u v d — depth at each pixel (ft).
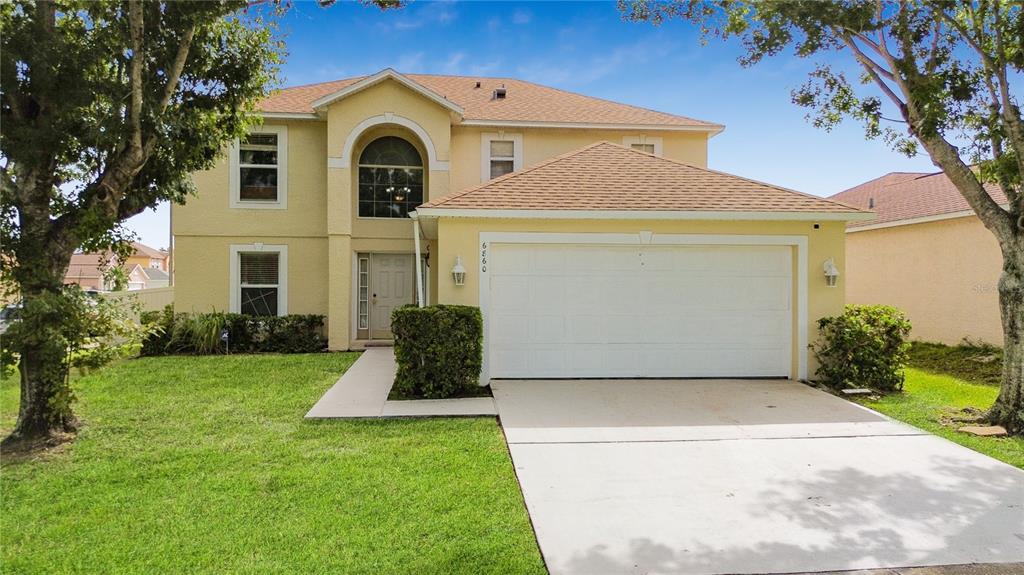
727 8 24.12
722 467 17.24
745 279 30.71
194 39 22.41
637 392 27.32
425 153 46.73
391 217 46.68
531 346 30.19
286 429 21.17
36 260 19.04
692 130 49.39
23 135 18.31
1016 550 12.14
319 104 42.98
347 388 28.40
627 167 34.06
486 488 15.44
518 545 12.32
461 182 48.06
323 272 45.96
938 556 11.89
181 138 22.82
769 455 18.35
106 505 14.42
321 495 14.94
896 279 49.44
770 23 23.29
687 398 26.17
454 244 29.27
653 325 30.53
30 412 19.67
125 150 20.31
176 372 33.37
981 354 39.24
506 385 28.76
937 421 22.62
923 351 42.52
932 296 45.42
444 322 26.27
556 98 55.83
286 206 45.57
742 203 30.25
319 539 12.55
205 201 44.86
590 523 13.38
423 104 44.62
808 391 27.76
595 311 30.35
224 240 45.06
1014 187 22.58
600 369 30.37
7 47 17.79
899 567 11.49
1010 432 21.01
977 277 41.32
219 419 22.61
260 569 11.35
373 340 46.50
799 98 26.81
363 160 46.47
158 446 19.16
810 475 16.56
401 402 25.26
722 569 11.37
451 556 11.83
